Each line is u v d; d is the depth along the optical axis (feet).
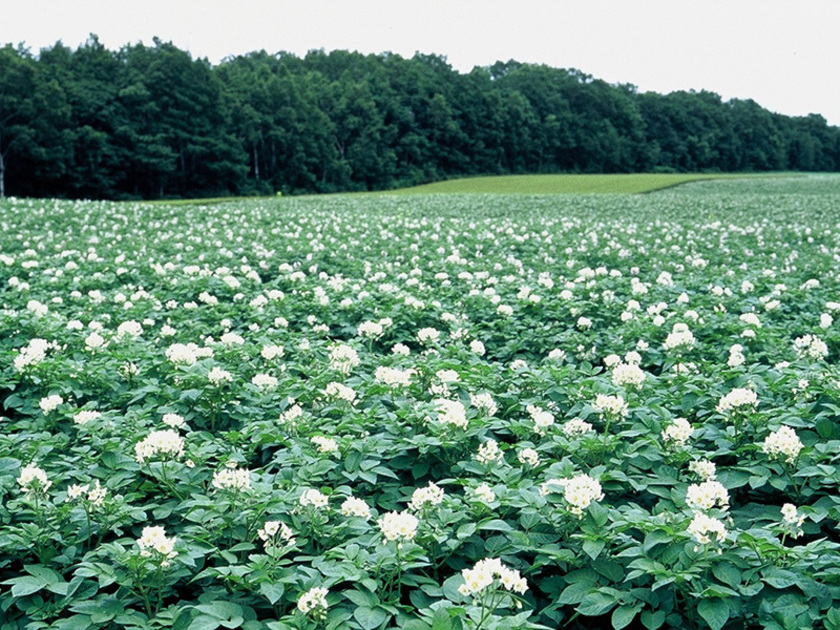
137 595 12.44
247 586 12.32
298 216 85.87
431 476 16.96
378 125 318.86
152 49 275.39
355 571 11.89
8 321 29.17
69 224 73.36
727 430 17.66
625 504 15.62
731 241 67.56
